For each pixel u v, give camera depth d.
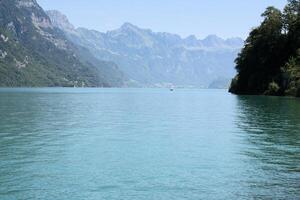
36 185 25.11
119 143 41.00
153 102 135.25
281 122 60.06
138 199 22.69
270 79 167.50
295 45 169.38
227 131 51.00
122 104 119.50
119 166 30.22
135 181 26.14
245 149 37.44
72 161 31.88
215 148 38.16
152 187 24.86
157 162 31.66
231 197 23.03
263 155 34.53
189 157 33.75
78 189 24.36
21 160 32.09
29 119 65.19
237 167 30.02
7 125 56.12
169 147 38.69
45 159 32.53
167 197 23.03
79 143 40.81
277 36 175.62
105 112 84.38
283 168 29.70
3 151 35.88
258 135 46.69
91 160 32.28
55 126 55.84
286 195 23.31
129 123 61.31
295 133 47.88
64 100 140.25
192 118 70.62
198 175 27.72
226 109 93.31
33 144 39.81
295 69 150.00
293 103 106.25
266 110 84.38
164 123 61.62
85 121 63.66
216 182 25.97
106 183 25.62
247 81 185.88
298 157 33.56
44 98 154.38
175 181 26.16
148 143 41.22
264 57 175.75
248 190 24.28
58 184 25.36
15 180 26.17
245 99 137.38
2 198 22.69
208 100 151.12
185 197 23.06
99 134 47.91
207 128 54.66
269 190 24.27
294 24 171.75
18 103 112.19
